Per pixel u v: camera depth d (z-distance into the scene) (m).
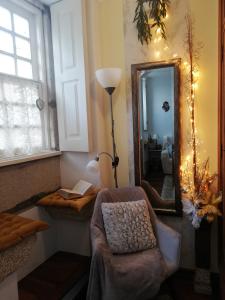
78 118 2.09
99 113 2.12
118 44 2.07
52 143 2.27
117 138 2.19
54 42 2.12
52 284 1.78
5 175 1.71
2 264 1.20
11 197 1.75
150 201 2.07
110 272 1.41
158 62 1.91
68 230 2.21
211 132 1.86
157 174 2.04
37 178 2.00
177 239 1.55
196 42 1.82
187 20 1.83
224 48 1.50
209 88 1.82
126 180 2.20
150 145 2.03
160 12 1.84
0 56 1.81
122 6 2.02
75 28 2.00
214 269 1.91
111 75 1.84
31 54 2.11
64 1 2.03
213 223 1.88
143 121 2.03
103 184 2.17
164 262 1.56
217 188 1.81
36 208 1.98
